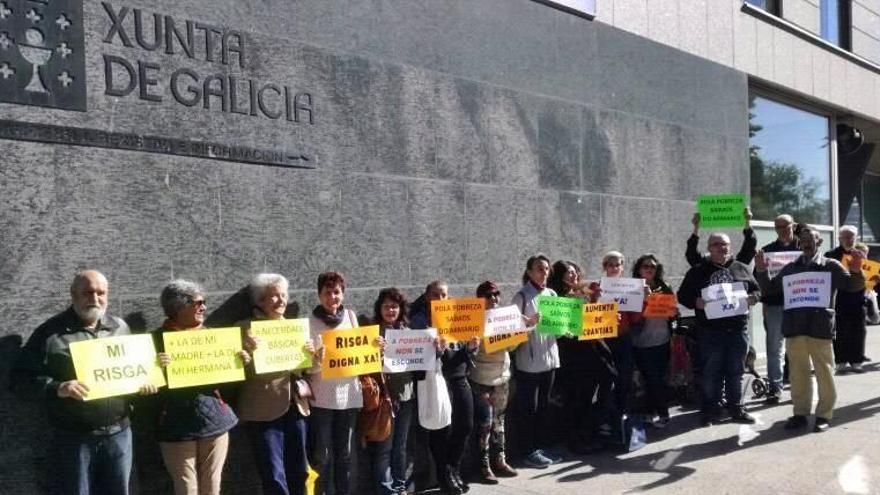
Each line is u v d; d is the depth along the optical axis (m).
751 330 11.20
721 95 10.38
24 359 4.10
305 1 5.80
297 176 5.69
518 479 6.43
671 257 9.41
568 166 8.06
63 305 4.50
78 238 4.58
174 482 4.56
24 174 4.38
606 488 6.12
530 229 7.59
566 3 8.09
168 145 4.98
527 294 6.73
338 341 5.25
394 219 6.36
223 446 4.69
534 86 7.72
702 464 6.66
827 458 6.65
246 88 5.41
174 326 4.67
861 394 9.16
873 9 14.29
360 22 6.18
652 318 7.82
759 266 8.30
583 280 8.11
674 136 9.54
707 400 7.93
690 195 9.77
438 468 6.01
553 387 7.46
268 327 4.83
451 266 6.80
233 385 4.98
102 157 4.69
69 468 4.12
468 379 6.33
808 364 7.61
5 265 4.30
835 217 13.55
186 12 5.11
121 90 4.77
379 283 6.22
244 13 5.43
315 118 5.83
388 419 5.65
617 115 8.72
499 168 7.30
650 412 7.91
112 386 4.12
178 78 5.05
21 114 4.39
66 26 4.56
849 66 13.44
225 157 5.26
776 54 11.59
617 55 8.77
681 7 9.80
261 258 5.46
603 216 8.47
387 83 6.36
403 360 5.60
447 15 6.89
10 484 4.24
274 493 4.88
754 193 11.50
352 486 5.82
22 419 4.29
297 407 5.06
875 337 14.45
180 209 5.04
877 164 17.88
